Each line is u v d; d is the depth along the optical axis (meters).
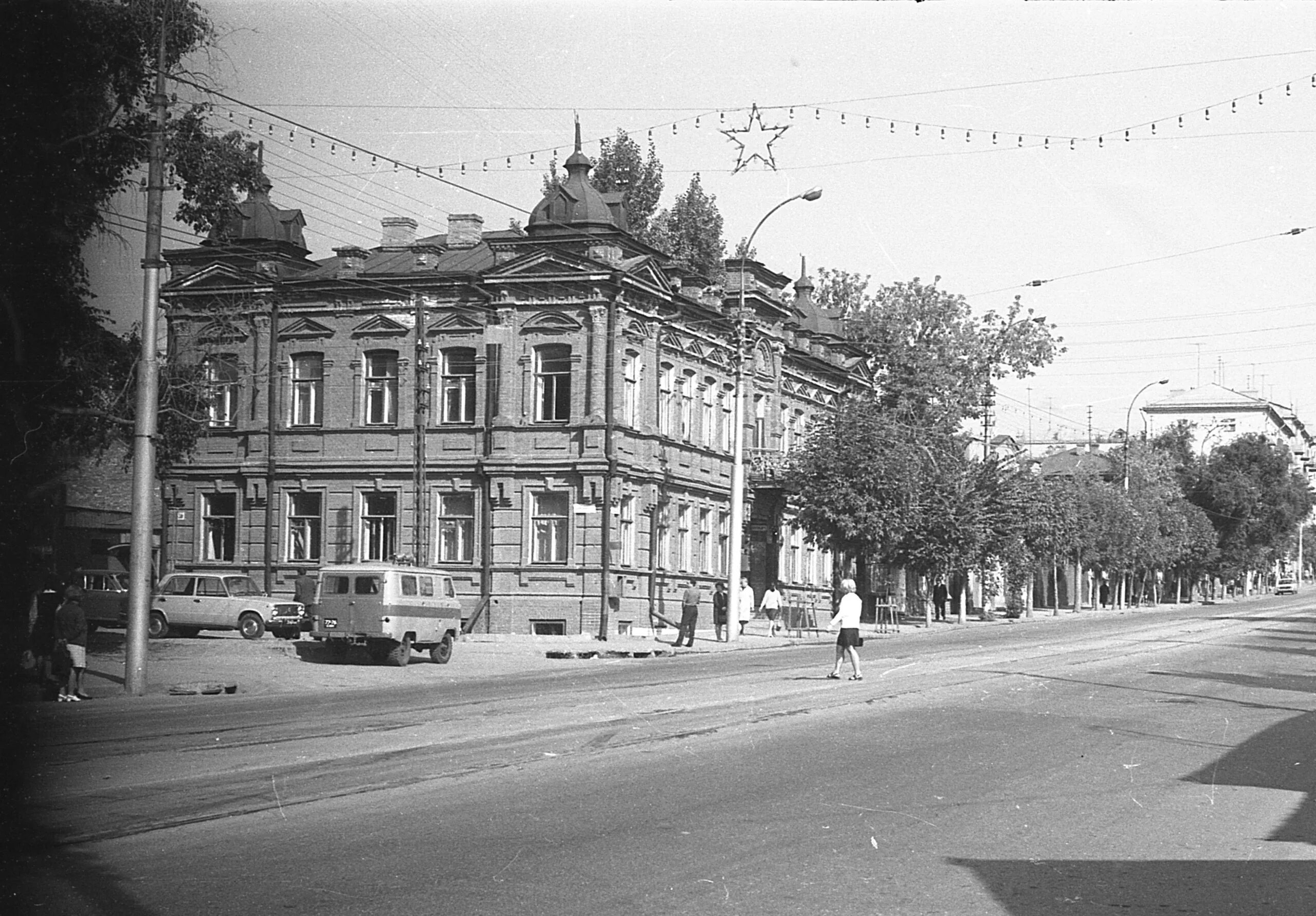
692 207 76.44
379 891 8.73
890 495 55.62
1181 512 109.62
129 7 26.67
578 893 8.78
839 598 66.94
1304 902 8.94
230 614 39.94
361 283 48.25
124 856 9.64
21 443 29.34
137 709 21.16
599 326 45.72
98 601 39.28
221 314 40.75
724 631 50.25
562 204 46.81
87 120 26.83
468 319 47.44
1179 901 8.91
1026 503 68.25
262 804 11.70
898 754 15.89
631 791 12.81
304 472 48.81
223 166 29.20
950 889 9.11
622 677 28.61
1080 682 27.33
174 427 33.06
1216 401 169.50
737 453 45.69
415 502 47.56
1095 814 12.20
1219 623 65.00
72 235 27.55
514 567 46.06
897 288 70.12
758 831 11.02
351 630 31.78
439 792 12.55
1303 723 20.27
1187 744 17.61
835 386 68.25
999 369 69.62
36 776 13.29
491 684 26.86
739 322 46.44
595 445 45.47
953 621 70.25
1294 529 129.75
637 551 47.34
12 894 8.48
